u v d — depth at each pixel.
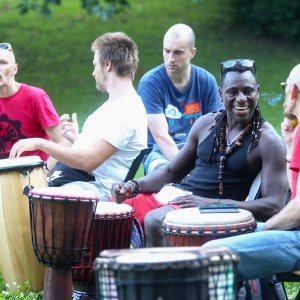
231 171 10.20
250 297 9.91
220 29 32.44
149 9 35.12
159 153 13.98
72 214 9.70
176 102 14.12
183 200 10.02
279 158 9.86
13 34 32.53
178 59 13.84
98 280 7.39
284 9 31.27
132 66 11.77
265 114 23.80
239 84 9.98
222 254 7.15
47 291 9.93
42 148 11.16
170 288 6.91
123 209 10.59
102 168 11.66
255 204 9.71
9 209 11.11
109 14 28.86
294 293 11.15
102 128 11.41
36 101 12.95
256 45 31.03
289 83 9.12
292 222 8.81
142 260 7.00
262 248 8.65
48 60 30.22
